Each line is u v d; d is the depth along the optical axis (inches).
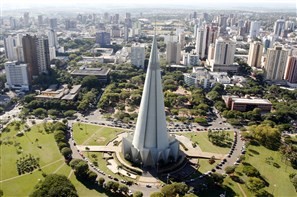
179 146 7647.6
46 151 7554.1
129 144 7062.0
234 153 7721.5
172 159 6998.0
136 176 6565.0
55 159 7185.0
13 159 7165.4
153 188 6200.8
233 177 6604.3
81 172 6378.0
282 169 7042.3
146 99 6535.4
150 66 6299.2
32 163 6968.5
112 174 6643.7
